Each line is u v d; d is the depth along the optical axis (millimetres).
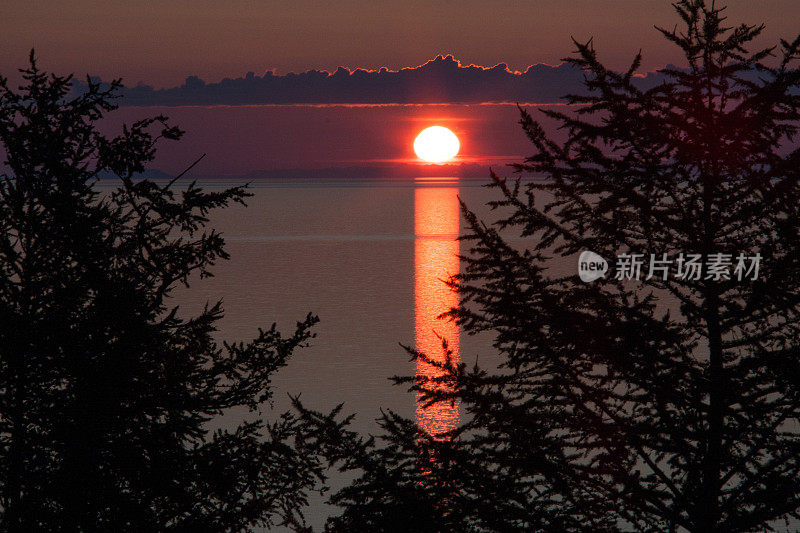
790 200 24812
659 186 25797
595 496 25406
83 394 39812
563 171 25781
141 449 40344
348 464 25641
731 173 25859
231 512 41594
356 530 23812
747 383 24844
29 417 39656
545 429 25000
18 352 39562
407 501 23656
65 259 43719
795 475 24312
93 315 41656
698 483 25078
